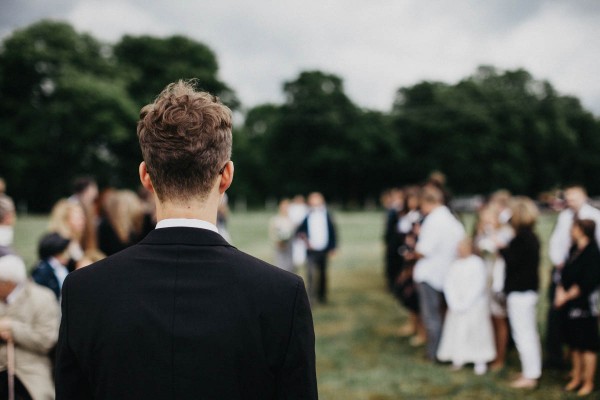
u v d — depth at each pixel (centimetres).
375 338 589
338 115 4653
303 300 102
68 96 3356
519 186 4184
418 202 571
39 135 3356
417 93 4906
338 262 1181
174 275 99
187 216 106
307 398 98
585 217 432
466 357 468
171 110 107
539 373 423
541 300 726
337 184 4878
